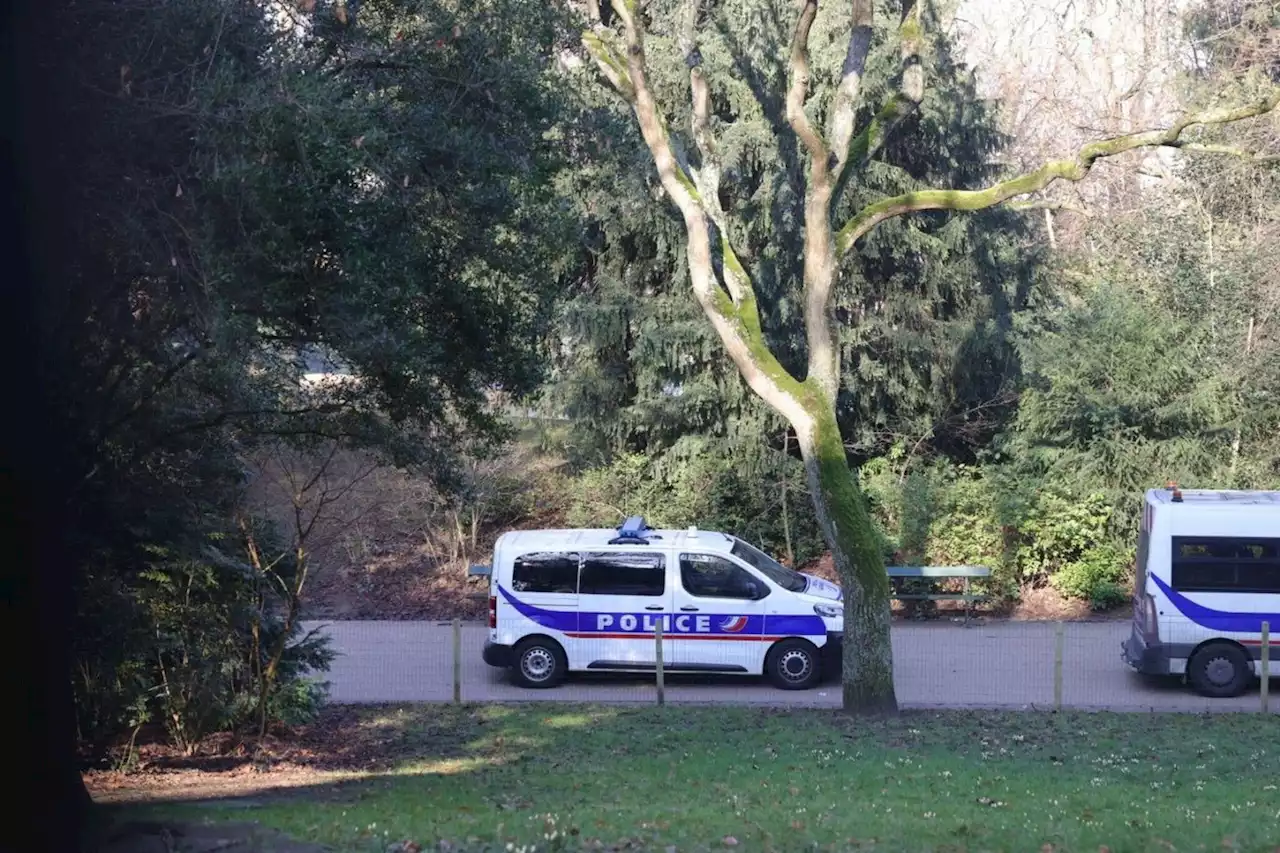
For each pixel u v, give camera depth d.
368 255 9.51
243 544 14.46
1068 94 37.81
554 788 11.32
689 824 9.05
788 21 23.28
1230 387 23.89
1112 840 8.42
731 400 24.61
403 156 9.93
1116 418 23.41
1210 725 14.84
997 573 23.19
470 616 23.39
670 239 24.31
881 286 25.06
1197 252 25.83
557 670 17.59
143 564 13.15
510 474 25.78
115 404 10.91
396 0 11.10
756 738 14.05
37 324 8.45
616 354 25.64
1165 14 31.50
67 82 8.79
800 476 25.11
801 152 23.36
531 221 12.04
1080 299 28.95
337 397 11.84
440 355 11.44
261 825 8.56
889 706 15.55
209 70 9.05
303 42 10.53
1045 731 14.45
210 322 8.83
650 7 23.52
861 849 8.09
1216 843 8.39
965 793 10.71
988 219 25.30
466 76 11.20
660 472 25.50
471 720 15.55
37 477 8.33
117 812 9.45
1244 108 14.47
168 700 14.01
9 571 8.13
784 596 17.36
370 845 7.88
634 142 16.45
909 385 25.03
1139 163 33.62
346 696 17.11
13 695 8.07
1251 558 16.62
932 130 24.41
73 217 8.90
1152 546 16.86
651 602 17.47
